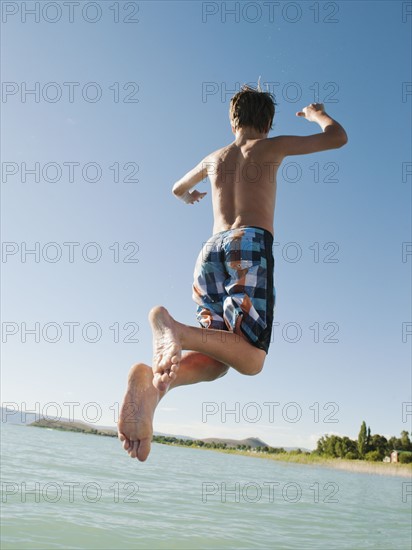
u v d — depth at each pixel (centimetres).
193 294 212
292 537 656
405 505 1273
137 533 579
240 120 234
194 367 191
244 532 650
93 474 1156
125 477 1174
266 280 201
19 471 1038
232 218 212
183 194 256
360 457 3862
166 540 562
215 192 224
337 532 733
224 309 198
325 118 232
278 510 901
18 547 476
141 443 162
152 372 175
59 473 1083
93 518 632
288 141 220
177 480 1257
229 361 187
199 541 574
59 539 518
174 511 749
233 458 3738
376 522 882
